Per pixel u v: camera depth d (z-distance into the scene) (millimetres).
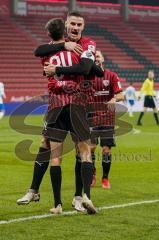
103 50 100438
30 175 25750
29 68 90812
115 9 109062
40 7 101312
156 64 101812
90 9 107062
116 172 27141
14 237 14398
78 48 16562
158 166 29359
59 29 16844
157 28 110438
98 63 19219
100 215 17062
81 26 16906
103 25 105625
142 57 102000
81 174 17125
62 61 16531
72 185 23016
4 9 98312
